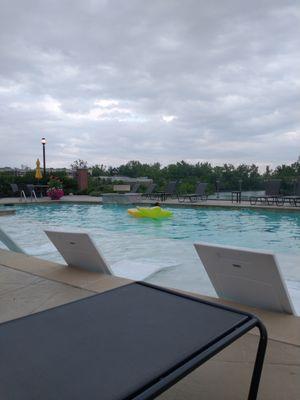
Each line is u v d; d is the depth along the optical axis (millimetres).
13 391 993
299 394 1744
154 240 7305
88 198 18000
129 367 1092
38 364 1121
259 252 2332
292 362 2002
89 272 3805
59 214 12852
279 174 15938
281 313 2586
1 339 1283
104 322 1405
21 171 23578
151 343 1232
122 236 7887
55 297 3143
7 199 17781
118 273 4422
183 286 4090
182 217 11367
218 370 1960
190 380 1880
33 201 16469
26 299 3119
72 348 1212
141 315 1464
